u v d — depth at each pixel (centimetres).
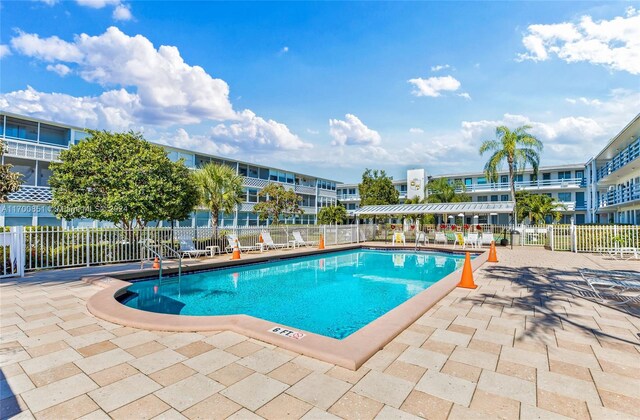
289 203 3081
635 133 1989
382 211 2348
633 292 694
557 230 1723
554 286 770
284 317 694
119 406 270
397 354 377
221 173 1725
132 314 499
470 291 716
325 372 331
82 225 2130
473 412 264
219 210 1725
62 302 607
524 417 258
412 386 304
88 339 421
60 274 902
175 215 1315
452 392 294
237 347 394
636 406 273
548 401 281
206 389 298
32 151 2019
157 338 424
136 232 1212
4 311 548
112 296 616
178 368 339
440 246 1958
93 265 1085
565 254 1506
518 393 293
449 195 3316
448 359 364
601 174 2775
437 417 257
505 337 434
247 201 3431
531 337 434
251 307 764
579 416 260
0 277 838
